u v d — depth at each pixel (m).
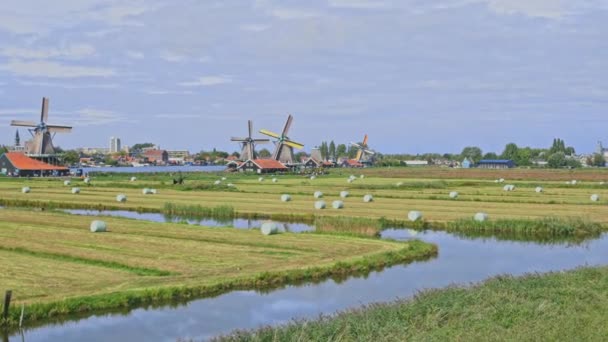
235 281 25.75
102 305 22.09
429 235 42.34
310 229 44.53
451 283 25.73
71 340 19.09
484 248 37.03
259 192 78.31
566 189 82.56
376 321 17.58
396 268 30.66
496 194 72.94
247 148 182.38
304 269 28.02
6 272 26.03
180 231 39.75
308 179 120.19
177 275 26.39
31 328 20.19
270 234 38.50
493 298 19.98
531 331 16.14
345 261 30.00
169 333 19.81
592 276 24.09
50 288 23.36
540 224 43.28
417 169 192.62
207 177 125.44
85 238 36.22
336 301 23.84
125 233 38.53
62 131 158.00
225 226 44.41
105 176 131.62
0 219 45.97
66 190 83.31
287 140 184.88
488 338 15.69
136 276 25.95
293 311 22.38
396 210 54.59
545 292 20.97
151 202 64.12
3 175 134.38
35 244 33.72
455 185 92.00
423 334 16.12
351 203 61.84
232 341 16.50
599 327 16.44
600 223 45.22
